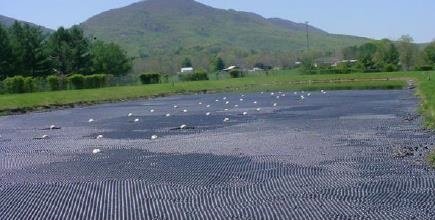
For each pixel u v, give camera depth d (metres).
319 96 59.47
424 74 85.50
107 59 120.56
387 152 22.25
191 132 31.16
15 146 28.06
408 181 17.22
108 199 16.17
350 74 96.00
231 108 47.44
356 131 28.78
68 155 24.44
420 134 26.75
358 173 18.64
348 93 62.47
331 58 185.12
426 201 14.87
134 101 63.78
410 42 148.25
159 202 15.62
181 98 66.44
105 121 39.62
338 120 34.53
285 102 52.22
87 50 117.06
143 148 25.62
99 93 66.94
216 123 35.44
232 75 108.75
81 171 20.59
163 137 29.36
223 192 16.62
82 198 16.41
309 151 23.19
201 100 60.81
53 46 113.25
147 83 93.12
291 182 17.66
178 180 18.47
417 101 46.56
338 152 22.69
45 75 103.06
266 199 15.60
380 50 131.12
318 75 97.50
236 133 29.92
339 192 16.12
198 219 13.76
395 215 13.61
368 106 44.06
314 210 14.27
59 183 18.62
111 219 14.04
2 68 95.50
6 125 39.41
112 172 20.19
